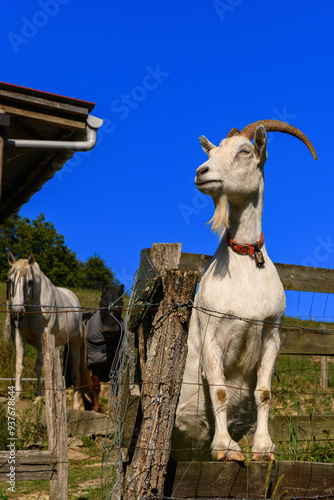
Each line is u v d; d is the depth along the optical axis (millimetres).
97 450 7477
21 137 7535
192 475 3646
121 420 3832
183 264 5105
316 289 5852
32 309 8570
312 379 9695
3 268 51938
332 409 7770
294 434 4879
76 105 6902
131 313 3588
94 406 9336
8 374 10891
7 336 8789
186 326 3545
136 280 3893
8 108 6559
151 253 3820
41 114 6789
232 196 4125
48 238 56312
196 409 4289
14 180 9289
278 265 5730
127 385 3904
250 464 3729
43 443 7270
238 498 3693
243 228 4191
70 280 56375
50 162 8297
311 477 3861
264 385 3996
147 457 3406
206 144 4570
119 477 3695
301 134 4488
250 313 3996
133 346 4039
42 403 7621
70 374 9875
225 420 3893
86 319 10672
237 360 4086
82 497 5090
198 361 4258
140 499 3375
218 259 4250
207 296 4113
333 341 5867
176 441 4504
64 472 4238
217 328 4051
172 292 3543
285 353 5676
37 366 8672
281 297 4164
